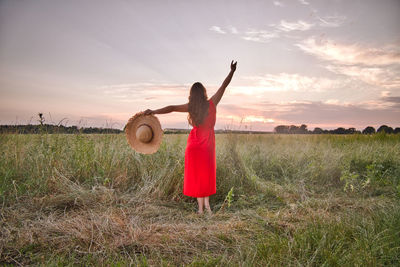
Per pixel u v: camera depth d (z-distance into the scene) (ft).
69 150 16.92
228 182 16.74
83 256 8.16
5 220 10.46
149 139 12.78
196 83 13.06
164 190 15.07
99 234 9.22
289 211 12.59
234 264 7.64
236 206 14.06
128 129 12.95
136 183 15.81
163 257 8.13
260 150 26.37
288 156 24.35
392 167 21.20
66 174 15.31
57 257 7.93
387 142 33.65
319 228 9.50
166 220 11.66
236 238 9.39
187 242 9.10
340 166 20.21
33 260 7.93
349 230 9.27
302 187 16.62
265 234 9.71
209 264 7.65
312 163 20.94
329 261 7.41
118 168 16.70
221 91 13.74
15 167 15.61
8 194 13.07
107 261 7.75
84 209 12.10
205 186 12.92
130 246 8.65
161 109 12.79
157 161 17.12
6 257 7.97
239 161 19.21
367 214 11.46
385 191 16.31
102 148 17.74
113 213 11.51
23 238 8.98
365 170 21.71
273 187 17.10
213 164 13.24
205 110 12.89
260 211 12.67
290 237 9.07
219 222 11.27
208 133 13.19
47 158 15.70
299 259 7.63
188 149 13.23
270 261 7.48
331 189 17.52
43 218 10.95
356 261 7.34
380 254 7.78
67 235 9.21
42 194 13.58
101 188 14.11
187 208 13.82
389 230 8.87
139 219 11.10
